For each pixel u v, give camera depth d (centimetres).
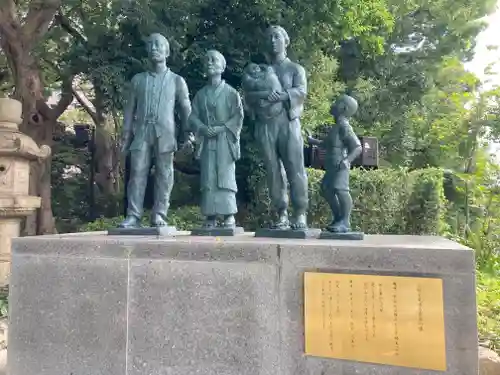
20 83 1221
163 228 536
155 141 554
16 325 479
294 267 398
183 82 574
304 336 391
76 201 1661
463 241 1184
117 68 1091
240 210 1170
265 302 404
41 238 490
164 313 432
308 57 1099
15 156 929
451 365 348
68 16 1262
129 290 445
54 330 465
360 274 378
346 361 378
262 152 526
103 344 448
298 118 521
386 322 368
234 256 415
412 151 1664
